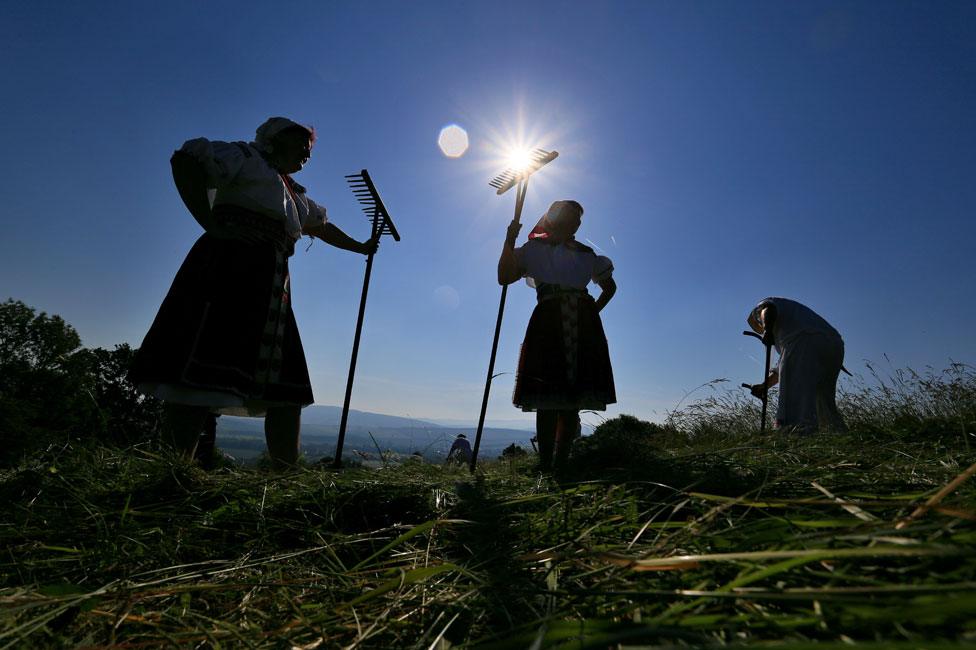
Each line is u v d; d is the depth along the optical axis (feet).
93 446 8.48
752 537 3.63
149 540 6.01
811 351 18.94
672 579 3.65
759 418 25.07
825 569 3.28
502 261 13.99
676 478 8.02
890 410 19.86
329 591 4.51
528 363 13.24
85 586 4.91
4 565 5.21
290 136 11.19
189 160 9.48
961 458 8.13
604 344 13.69
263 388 10.36
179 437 9.62
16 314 107.55
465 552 5.65
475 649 3.07
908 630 2.34
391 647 3.41
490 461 19.31
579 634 2.55
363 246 14.11
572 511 6.34
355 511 7.39
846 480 6.72
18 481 7.27
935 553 2.35
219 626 3.77
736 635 2.67
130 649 3.50
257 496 7.54
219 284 9.83
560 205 13.99
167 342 9.46
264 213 10.46
